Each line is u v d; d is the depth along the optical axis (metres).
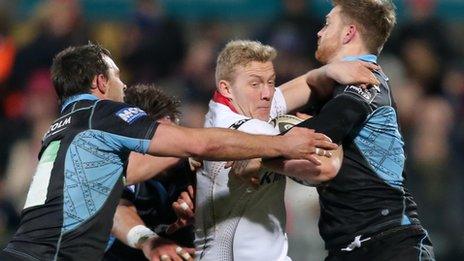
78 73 22.05
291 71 42.97
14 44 48.00
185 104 43.28
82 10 50.25
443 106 44.31
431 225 39.16
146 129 21.02
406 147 42.28
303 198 35.22
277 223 21.73
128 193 23.17
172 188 23.27
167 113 23.39
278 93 23.09
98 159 21.23
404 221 21.84
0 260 20.86
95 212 21.19
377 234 21.69
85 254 21.12
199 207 22.03
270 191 21.67
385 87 22.19
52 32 46.56
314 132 20.81
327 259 22.30
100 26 49.72
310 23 45.44
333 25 22.59
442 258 38.38
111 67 22.48
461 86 46.88
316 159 20.75
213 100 22.05
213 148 20.73
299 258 35.12
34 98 44.50
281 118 22.67
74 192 21.09
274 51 21.95
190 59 45.94
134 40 46.94
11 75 46.34
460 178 40.62
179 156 20.97
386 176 21.81
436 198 39.72
